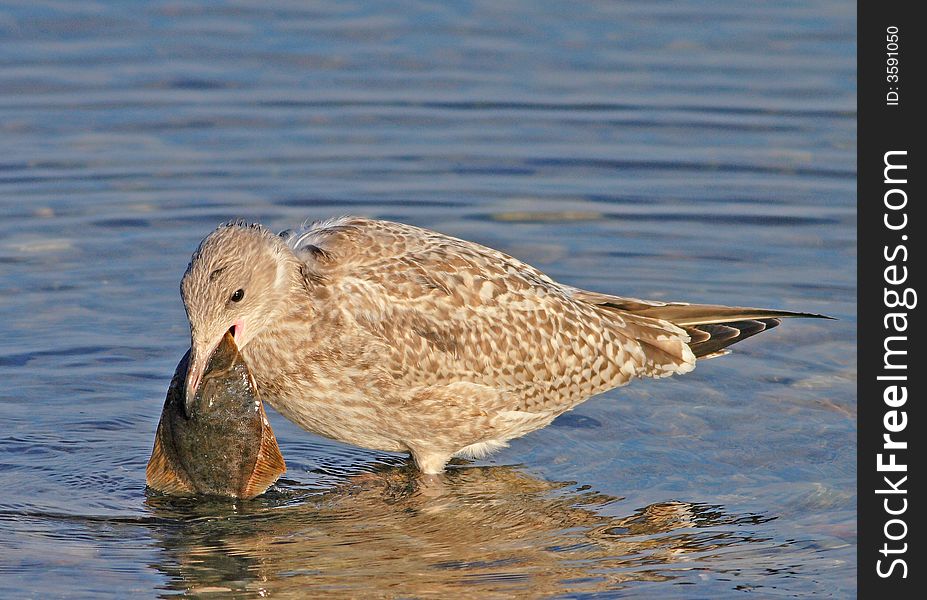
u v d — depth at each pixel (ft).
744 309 42.80
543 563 34.53
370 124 63.36
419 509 37.70
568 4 73.97
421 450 40.75
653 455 40.68
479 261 40.81
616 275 51.70
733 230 55.16
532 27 71.77
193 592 32.89
